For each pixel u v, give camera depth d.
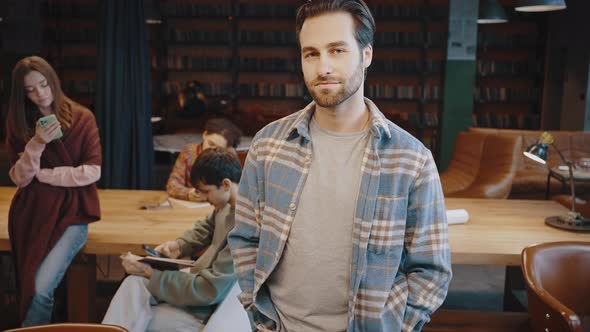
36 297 2.55
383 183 1.34
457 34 9.38
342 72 1.29
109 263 4.45
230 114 9.77
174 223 3.10
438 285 1.37
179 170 3.74
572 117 10.21
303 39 1.32
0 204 3.47
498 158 5.62
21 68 2.44
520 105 11.00
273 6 10.17
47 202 2.59
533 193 6.49
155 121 7.81
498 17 8.14
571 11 10.16
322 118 1.39
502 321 2.85
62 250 2.61
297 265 1.37
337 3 1.29
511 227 3.19
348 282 1.36
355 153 1.36
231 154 2.31
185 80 10.45
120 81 5.22
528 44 10.55
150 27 10.13
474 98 10.67
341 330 1.37
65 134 2.59
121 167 5.28
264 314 1.42
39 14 9.80
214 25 10.37
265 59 10.26
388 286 1.34
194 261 2.49
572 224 3.19
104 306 3.31
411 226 1.38
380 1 10.58
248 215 1.48
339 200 1.35
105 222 3.10
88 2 10.30
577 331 1.85
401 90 10.44
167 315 2.30
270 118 9.72
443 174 6.61
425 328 2.76
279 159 1.40
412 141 1.36
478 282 4.54
